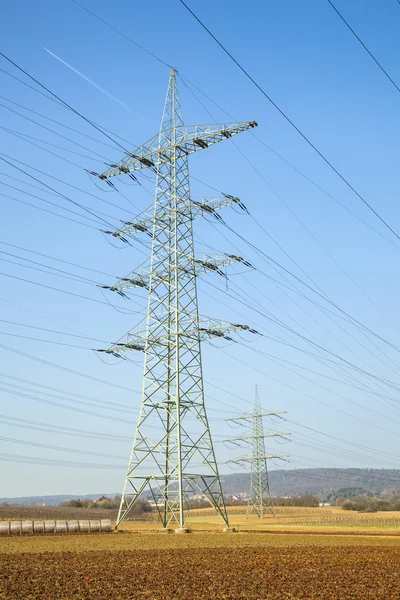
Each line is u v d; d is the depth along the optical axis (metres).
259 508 137.50
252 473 146.12
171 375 66.50
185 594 28.64
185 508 65.81
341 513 183.38
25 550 45.88
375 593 29.69
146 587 30.28
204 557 42.53
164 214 69.81
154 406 66.06
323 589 30.59
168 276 68.75
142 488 66.69
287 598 28.27
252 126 60.06
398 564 39.91
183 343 66.50
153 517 127.56
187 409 65.12
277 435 128.88
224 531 68.75
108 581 31.69
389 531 80.94
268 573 35.47
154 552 45.31
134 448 65.56
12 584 30.19
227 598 27.95
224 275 66.56
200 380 65.12
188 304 66.69
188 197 68.56
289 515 168.00
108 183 69.25
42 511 126.25
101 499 175.00
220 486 68.56
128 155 68.12
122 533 66.31
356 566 38.75
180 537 60.88
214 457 66.94
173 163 70.75
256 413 132.38
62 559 40.22
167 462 67.12
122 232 71.44
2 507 135.12
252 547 50.47
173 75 72.81
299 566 38.50
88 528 68.25
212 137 63.94
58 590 28.94
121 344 68.44
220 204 65.19
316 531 79.12
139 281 69.88
